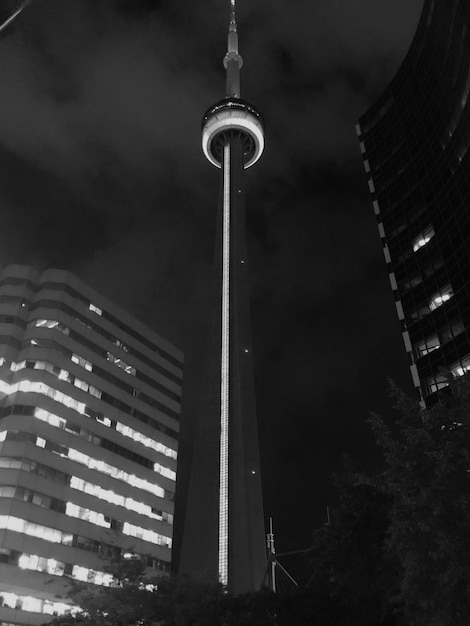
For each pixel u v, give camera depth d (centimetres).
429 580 1986
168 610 3834
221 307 14550
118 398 10038
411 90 10875
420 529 2002
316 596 3058
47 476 8281
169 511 10106
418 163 10044
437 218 9050
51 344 9206
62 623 4541
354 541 2700
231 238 15800
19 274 9862
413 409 2422
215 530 11650
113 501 9119
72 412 9069
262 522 11569
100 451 9256
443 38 9488
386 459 2212
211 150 19925
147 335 11306
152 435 10412
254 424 12800
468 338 7575
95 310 10325
